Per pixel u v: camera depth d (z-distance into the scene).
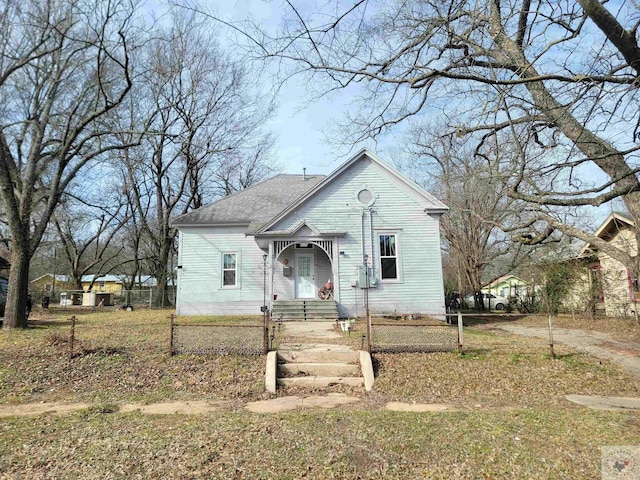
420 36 6.66
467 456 4.44
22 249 12.77
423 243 16.41
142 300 28.02
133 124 21.06
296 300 15.94
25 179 13.27
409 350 9.23
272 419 5.76
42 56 12.41
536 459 4.34
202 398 6.97
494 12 6.53
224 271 18.61
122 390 7.34
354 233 16.39
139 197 30.84
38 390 7.32
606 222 17.94
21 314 12.54
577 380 7.94
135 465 4.23
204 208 19.70
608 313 18.12
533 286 21.78
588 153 6.98
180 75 22.62
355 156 16.58
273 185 22.22
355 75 6.70
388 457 4.43
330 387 7.68
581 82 5.59
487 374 8.12
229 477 3.97
